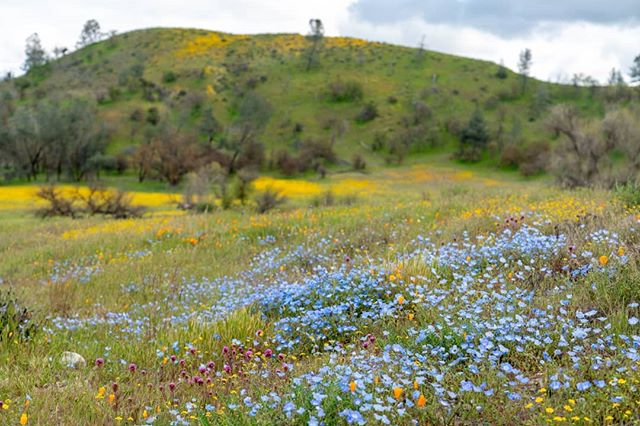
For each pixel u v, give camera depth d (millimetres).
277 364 5328
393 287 6711
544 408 3738
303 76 156625
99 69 162375
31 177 79688
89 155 81500
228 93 141125
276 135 118750
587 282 5762
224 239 15133
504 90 137625
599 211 9914
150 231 17781
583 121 35500
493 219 10844
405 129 118188
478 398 3947
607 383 3936
